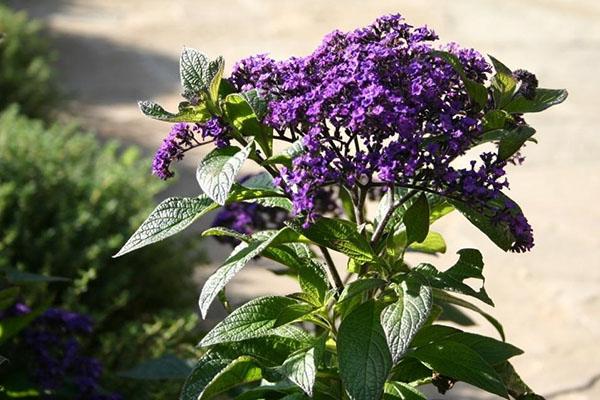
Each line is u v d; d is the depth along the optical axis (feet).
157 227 8.70
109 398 14.42
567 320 22.48
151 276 20.67
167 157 8.98
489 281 24.29
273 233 9.25
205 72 8.81
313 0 51.03
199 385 9.26
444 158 8.45
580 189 29.66
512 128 8.87
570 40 44.62
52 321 14.65
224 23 46.78
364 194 9.07
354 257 8.85
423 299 8.19
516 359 20.86
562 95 9.05
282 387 9.41
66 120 33.12
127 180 21.11
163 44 43.11
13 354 14.26
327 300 9.22
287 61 9.04
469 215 8.79
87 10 47.88
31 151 20.86
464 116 8.69
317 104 8.23
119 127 33.17
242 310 9.09
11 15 35.14
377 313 8.48
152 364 13.61
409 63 8.70
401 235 9.32
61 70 38.96
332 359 10.09
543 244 26.20
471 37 45.34
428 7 49.90
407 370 9.46
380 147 8.39
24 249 19.11
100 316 18.60
